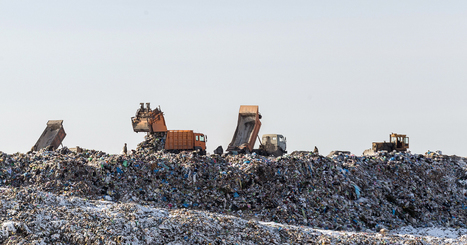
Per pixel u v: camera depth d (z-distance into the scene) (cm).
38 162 6719
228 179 6875
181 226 4566
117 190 6412
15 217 4288
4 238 4012
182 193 6631
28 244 3938
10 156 7000
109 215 4562
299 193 6688
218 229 4697
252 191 6700
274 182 6856
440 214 6925
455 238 5691
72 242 4119
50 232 4178
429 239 5222
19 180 6391
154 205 6250
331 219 6291
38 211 4391
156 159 7206
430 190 7438
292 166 7094
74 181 6306
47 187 6116
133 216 4588
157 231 4406
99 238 4119
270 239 4684
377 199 6956
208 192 6669
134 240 4194
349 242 4784
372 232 6084
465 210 7062
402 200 7056
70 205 4884
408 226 6506
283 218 6144
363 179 7312
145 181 6700
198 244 4350
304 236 4875
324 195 6719
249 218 6125
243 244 4500
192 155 7438
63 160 6569
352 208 6606
